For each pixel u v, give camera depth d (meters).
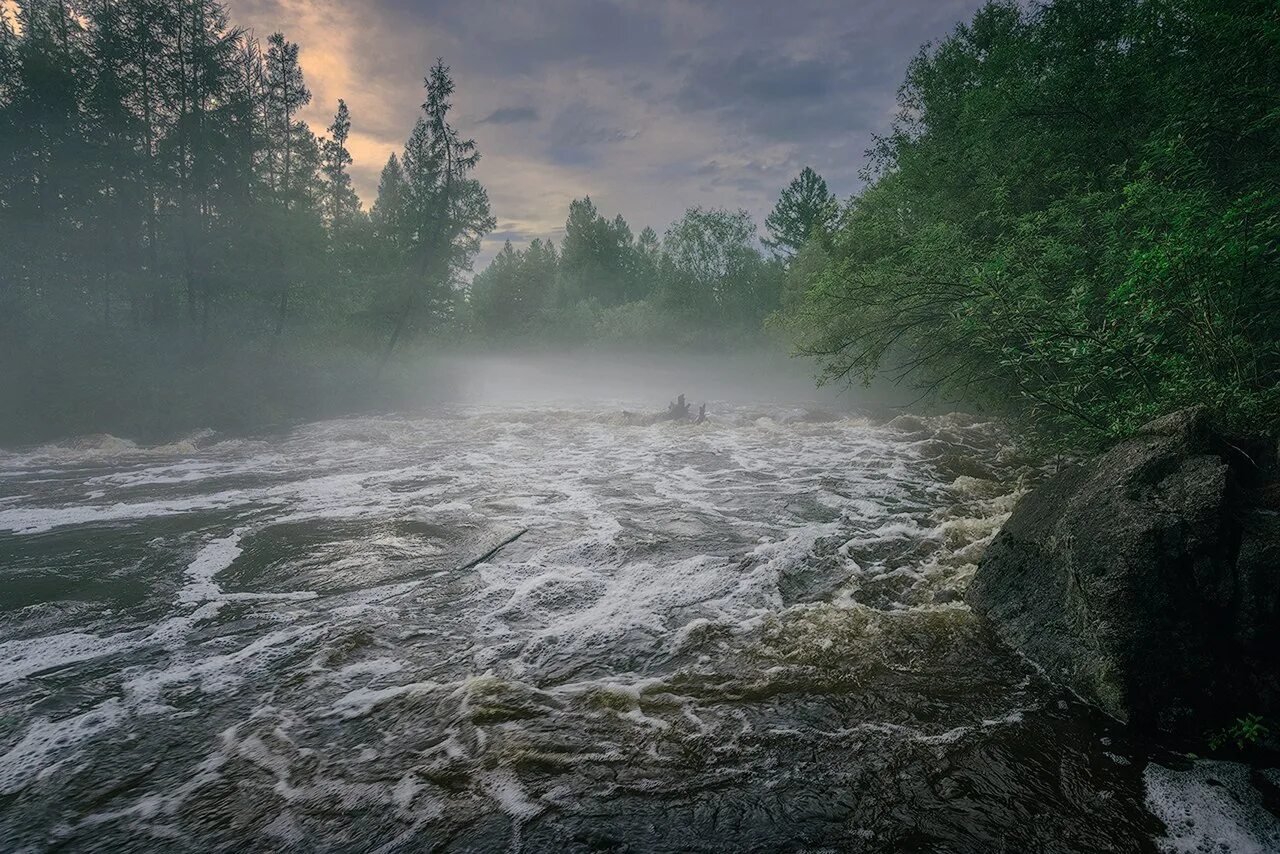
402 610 5.80
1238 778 3.40
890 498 10.06
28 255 19.58
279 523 8.73
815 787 3.36
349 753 3.70
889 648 4.90
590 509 9.48
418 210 29.05
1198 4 8.58
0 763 3.59
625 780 3.44
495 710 4.09
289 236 24.89
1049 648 4.58
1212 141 8.49
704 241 49.31
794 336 23.53
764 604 5.85
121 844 3.00
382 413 23.81
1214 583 3.92
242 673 4.64
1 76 19.48
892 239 13.20
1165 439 4.66
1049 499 5.46
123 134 21.31
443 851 2.94
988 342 8.55
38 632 5.32
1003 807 3.19
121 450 15.38
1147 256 5.70
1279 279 5.88
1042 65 13.93
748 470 12.55
